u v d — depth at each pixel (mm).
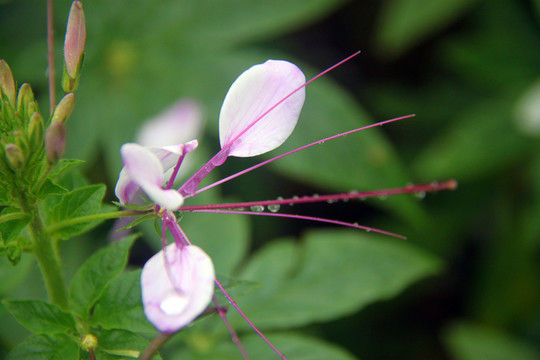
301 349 310
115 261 278
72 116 380
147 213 262
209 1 393
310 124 374
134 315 273
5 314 325
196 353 314
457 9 466
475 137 434
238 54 390
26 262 292
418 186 265
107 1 386
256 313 323
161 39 391
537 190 424
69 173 290
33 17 390
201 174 267
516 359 388
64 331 271
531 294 467
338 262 332
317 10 394
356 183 373
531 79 458
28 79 380
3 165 261
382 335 468
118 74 387
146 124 378
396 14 440
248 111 264
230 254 331
